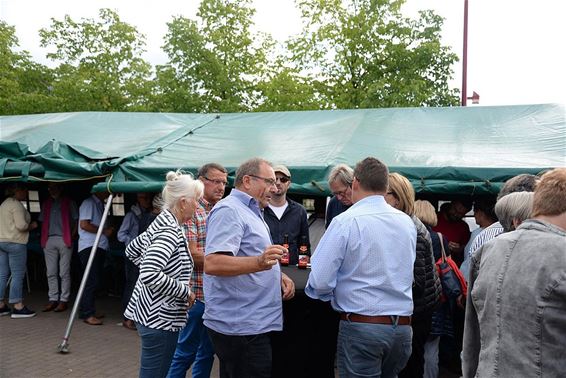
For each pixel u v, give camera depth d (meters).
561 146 5.75
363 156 5.84
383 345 2.70
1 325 6.51
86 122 8.66
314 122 7.80
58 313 7.17
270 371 3.05
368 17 14.22
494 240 2.09
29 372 4.82
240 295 2.92
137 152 6.47
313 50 14.73
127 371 4.89
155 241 3.01
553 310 1.74
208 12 15.92
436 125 7.10
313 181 5.54
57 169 6.21
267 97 14.74
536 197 2.02
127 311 3.22
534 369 1.75
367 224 2.75
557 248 1.81
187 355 3.93
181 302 3.11
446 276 4.04
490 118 7.18
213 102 15.38
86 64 16.86
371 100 13.37
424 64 13.93
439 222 6.12
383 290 2.72
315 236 5.82
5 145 6.47
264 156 6.15
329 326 3.44
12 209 6.77
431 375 4.26
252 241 2.94
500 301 1.89
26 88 17.06
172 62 15.41
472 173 5.17
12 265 6.86
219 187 4.18
